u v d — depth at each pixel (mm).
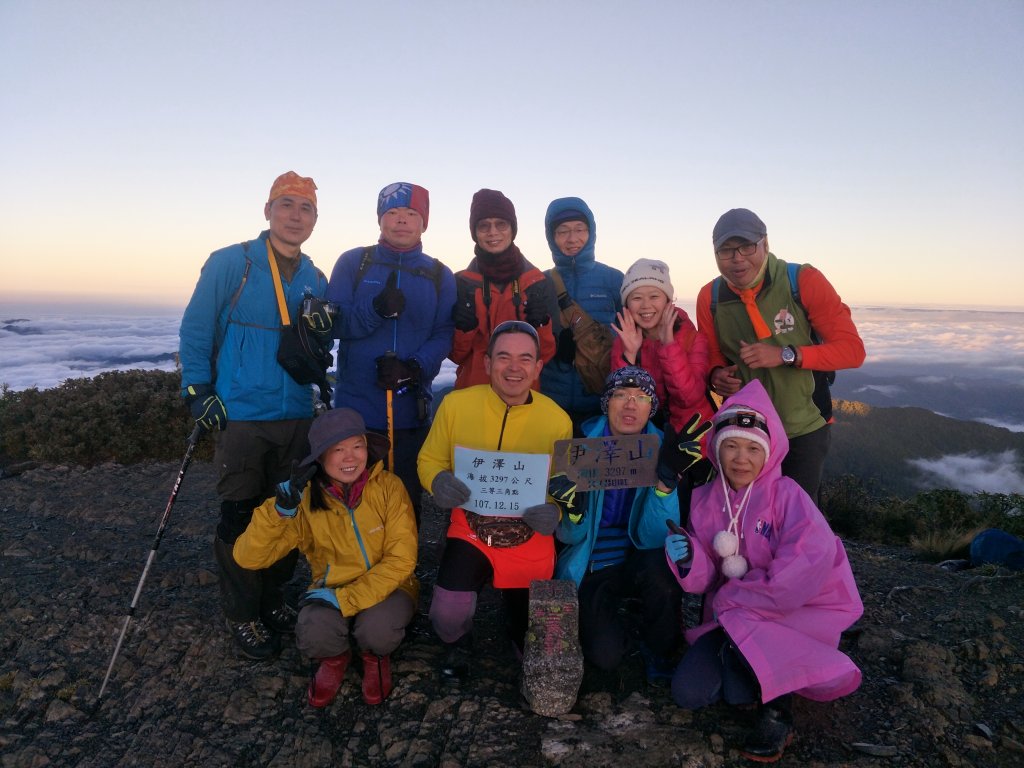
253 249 3227
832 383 3713
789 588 2633
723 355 3861
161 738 2678
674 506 3039
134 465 6801
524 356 3020
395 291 3412
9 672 3082
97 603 3699
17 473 6441
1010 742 2557
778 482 2969
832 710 2834
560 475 2947
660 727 2676
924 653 3180
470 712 2771
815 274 3465
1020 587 4066
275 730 2738
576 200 4246
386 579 2846
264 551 2904
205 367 3125
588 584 3102
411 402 3564
